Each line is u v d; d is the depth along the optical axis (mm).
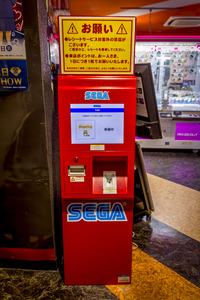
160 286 2066
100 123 1721
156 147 5672
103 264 2023
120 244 1976
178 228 2900
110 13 4566
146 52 5484
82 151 1765
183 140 5586
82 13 4551
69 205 1882
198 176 4367
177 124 5492
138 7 4191
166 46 5406
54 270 2246
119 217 1918
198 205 3408
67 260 2008
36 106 1896
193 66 5535
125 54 1677
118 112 1705
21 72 1820
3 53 1781
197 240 2686
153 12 4469
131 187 1848
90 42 1651
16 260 2240
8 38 1755
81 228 1935
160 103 5641
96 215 1912
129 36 1646
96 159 1830
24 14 1721
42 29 1839
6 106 1911
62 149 1761
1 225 2152
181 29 5520
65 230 1938
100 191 1848
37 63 1814
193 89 5676
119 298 1955
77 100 1681
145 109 2068
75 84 1677
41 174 2018
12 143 1978
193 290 2029
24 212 2105
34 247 2189
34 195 2062
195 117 5402
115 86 1680
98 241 1966
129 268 2035
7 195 2074
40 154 1980
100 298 1956
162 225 2957
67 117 1706
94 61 1686
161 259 2389
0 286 2080
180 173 4500
